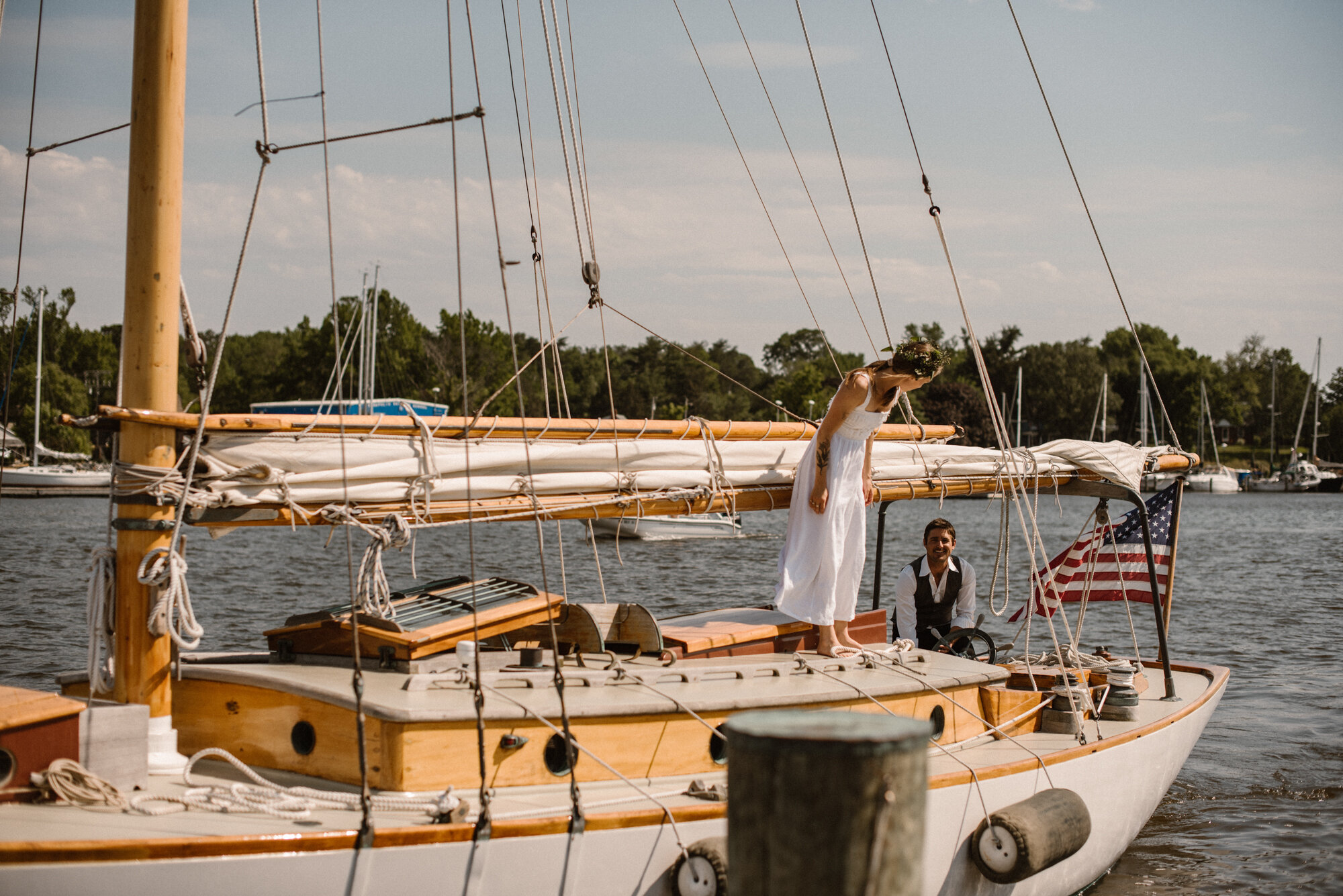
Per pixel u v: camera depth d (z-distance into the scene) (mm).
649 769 4535
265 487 4277
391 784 4062
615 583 21719
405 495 4523
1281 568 27156
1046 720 6176
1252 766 8938
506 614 5055
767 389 135750
